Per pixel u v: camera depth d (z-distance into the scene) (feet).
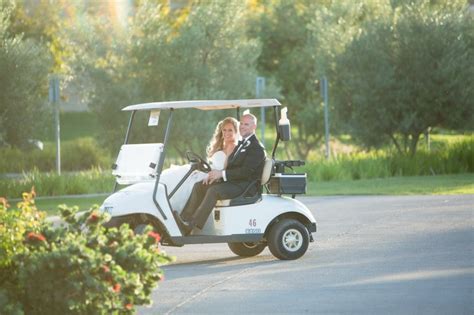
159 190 67.77
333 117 183.83
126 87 177.58
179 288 58.49
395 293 54.54
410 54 173.37
